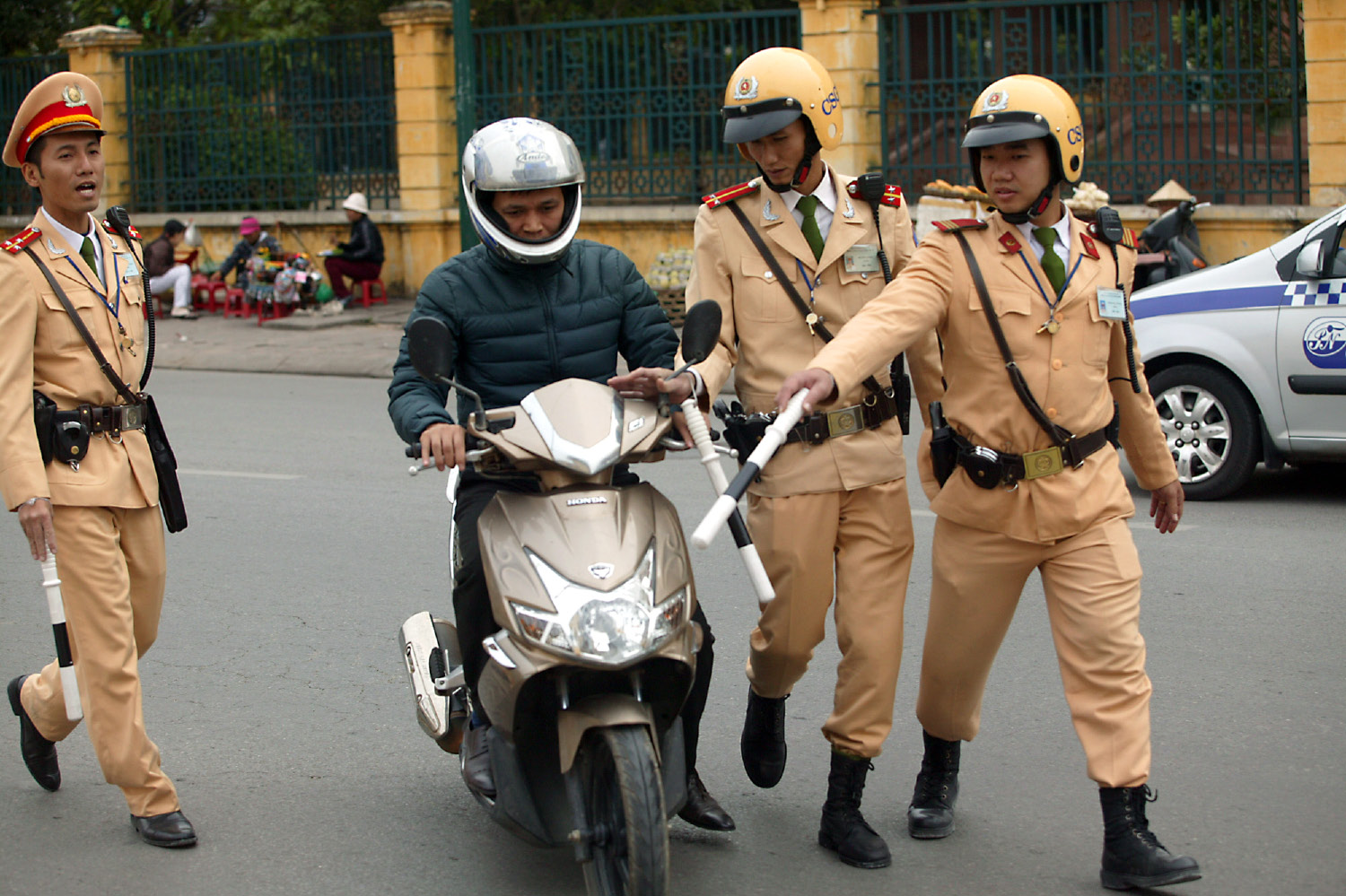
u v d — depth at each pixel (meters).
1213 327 8.05
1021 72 15.02
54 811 4.52
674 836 4.27
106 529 4.16
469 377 4.02
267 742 5.03
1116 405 4.11
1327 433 7.77
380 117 18.34
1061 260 3.85
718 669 5.64
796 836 4.26
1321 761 4.63
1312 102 13.66
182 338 16.17
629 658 3.29
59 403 4.13
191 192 19.59
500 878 4.04
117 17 23.08
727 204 4.21
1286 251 7.96
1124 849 3.78
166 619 6.39
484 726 3.95
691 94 16.39
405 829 4.36
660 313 4.18
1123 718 3.80
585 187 17.11
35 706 4.46
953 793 4.27
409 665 4.31
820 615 4.13
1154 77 14.43
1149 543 7.25
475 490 3.93
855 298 4.15
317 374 14.38
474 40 17.36
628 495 3.58
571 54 16.94
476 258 3.99
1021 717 5.07
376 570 7.09
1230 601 6.27
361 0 20.52
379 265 17.34
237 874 4.08
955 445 3.97
